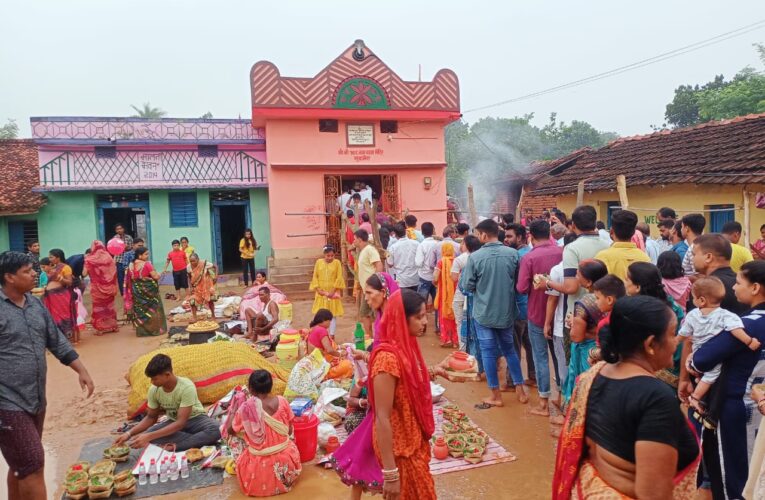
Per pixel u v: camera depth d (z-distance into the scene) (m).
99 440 5.72
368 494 4.42
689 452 2.07
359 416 5.44
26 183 15.55
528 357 6.84
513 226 7.32
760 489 3.13
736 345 3.57
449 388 6.93
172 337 9.80
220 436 5.44
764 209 9.60
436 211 16.55
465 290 6.19
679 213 11.74
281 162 15.23
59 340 4.32
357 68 15.24
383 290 4.27
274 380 6.66
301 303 13.30
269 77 14.67
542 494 4.32
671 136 15.06
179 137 15.49
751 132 11.56
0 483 4.95
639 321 2.14
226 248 21.39
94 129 14.89
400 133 16.05
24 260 3.93
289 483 4.56
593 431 2.21
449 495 4.34
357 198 13.41
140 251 10.54
